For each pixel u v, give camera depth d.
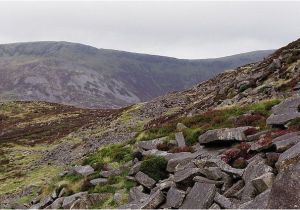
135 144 41.44
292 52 64.56
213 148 30.56
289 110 31.38
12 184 60.75
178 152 33.00
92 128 106.12
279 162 19.77
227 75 113.25
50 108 189.88
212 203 20.42
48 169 67.62
